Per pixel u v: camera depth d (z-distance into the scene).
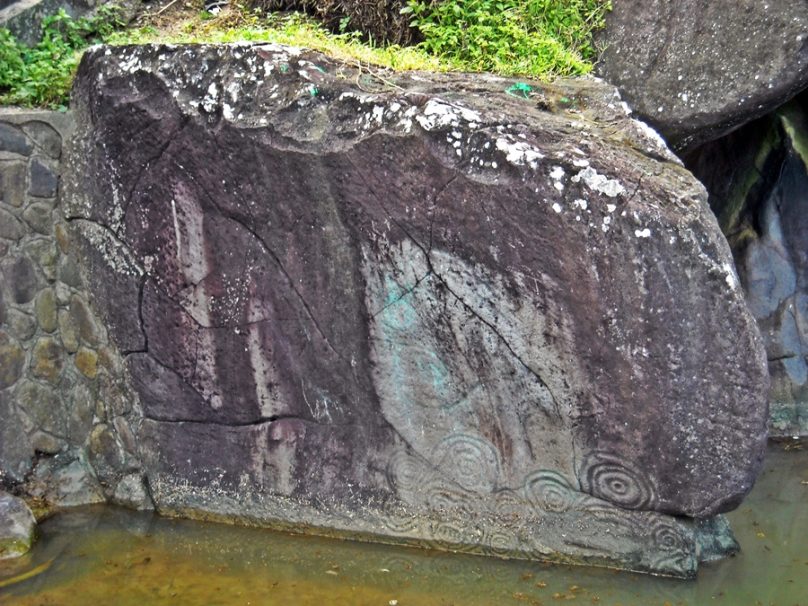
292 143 3.81
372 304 3.86
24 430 4.37
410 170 3.65
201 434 4.30
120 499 4.45
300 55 3.93
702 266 3.40
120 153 4.17
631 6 4.66
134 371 4.37
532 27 4.67
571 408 3.69
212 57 3.98
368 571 3.87
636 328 3.49
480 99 3.79
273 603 3.66
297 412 4.12
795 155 5.07
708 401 3.51
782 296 5.17
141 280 4.25
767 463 4.76
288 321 4.03
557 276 3.54
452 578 3.80
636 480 3.68
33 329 4.38
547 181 3.47
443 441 3.92
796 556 3.87
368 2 4.90
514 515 3.88
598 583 3.71
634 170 3.50
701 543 3.82
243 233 4.02
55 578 3.86
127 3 5.40
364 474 4.05
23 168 4.27
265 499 4.21
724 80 4.34
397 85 3.91
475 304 3.69
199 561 3.98
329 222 3.84
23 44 4.77
